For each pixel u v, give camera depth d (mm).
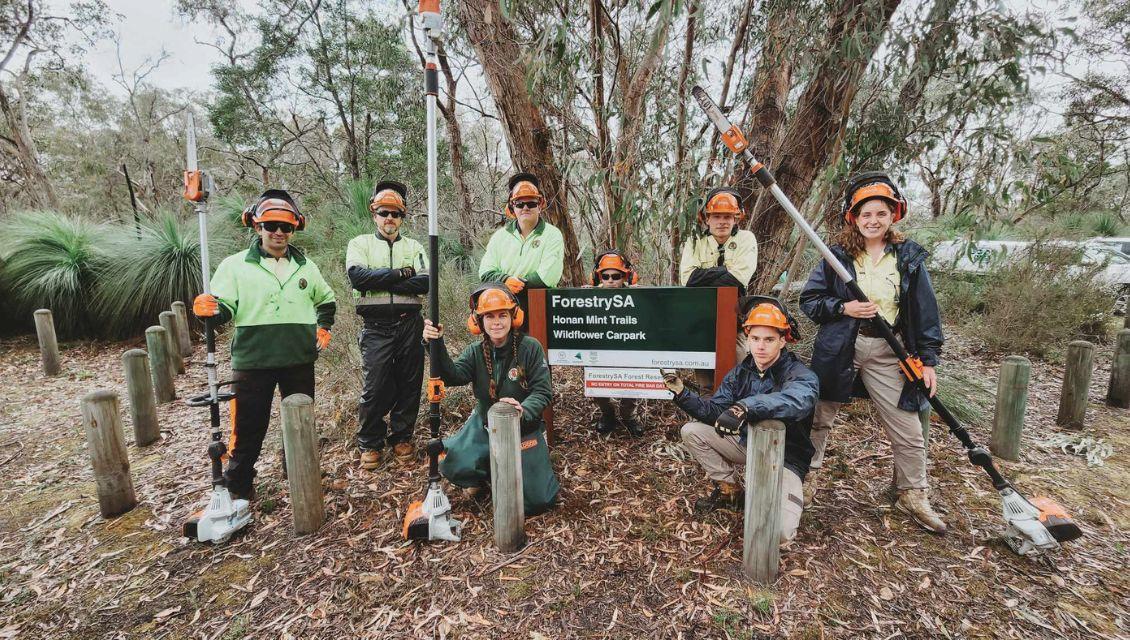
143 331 6934
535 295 3285
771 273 4238
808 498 2689
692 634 1917
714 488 2869
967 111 3230
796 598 2072
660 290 3119
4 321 6969
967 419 3744
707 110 2570
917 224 5562
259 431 2811
